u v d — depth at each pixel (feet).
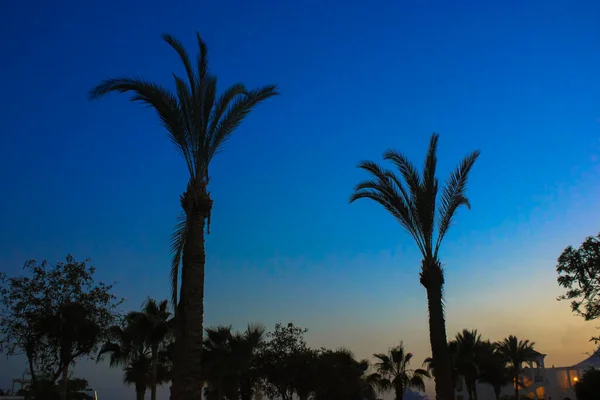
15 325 72.02
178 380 48.14
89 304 75.15
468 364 160.66
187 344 49.14
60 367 72.74
